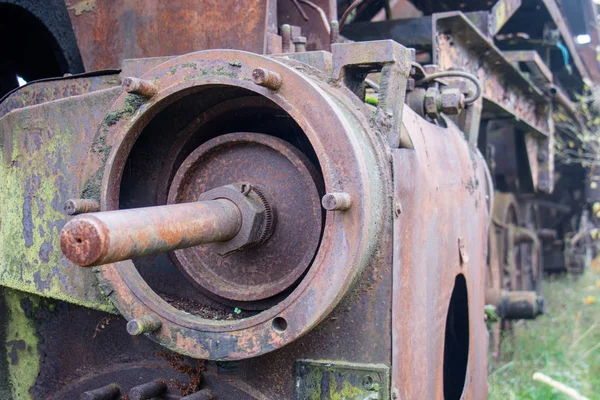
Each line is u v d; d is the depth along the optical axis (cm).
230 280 216
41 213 224
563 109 615
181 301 225
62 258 220
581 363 459
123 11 278
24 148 227
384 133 205
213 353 192
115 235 150
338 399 199
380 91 207
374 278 198
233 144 217
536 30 544
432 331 238
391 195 200
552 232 673
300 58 213
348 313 200
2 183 233
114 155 206
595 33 636
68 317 236
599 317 557
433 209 241
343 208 181
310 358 203
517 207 580
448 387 316
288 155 208
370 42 207
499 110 440
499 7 401
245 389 208
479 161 332
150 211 168
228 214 193
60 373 238
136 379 221
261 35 253
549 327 574
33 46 369
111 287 204
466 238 289
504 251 546
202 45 263
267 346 188
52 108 222
